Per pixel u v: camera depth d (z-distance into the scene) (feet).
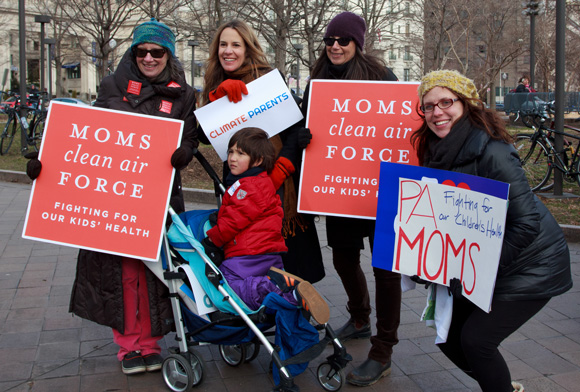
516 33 91.40
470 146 8.60
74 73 186.91
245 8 38.34
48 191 10.62
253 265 10.52
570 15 94.99
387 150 11.34
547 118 30.96
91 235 10.59
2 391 10.68
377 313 11.26
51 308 14.79
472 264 8.62
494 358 8.77
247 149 10.58
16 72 158.81
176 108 11.39
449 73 8.73
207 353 12.62
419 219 9.36
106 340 13.00
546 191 28.96
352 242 12.13
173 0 45.78
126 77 11.23
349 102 11.51
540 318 14.37
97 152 10.69
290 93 12.10
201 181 33.04
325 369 10.82
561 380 11.30
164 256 11.00
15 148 47.24
